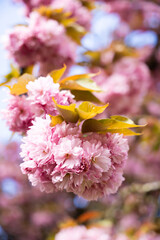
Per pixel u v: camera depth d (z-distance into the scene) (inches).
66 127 67.1
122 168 70.1
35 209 348.5
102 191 69.8
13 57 123.5
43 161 64.2
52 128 67.3
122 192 215.2
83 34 151.4
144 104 263.0
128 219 224.4
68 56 130.3
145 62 277.4
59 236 179.0
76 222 193.8
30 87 73.0
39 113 73.1
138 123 222.5
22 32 120.3
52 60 125.7
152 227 192.9
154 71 276.4
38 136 66.0
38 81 73.0
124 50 227.8
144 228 193.5
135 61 226.2
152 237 191.2
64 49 128.4
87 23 175.0
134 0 280.5
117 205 227.6
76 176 64.8
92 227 194.1
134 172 273.0
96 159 65.2
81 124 71.0
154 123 220.5
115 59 227.3
